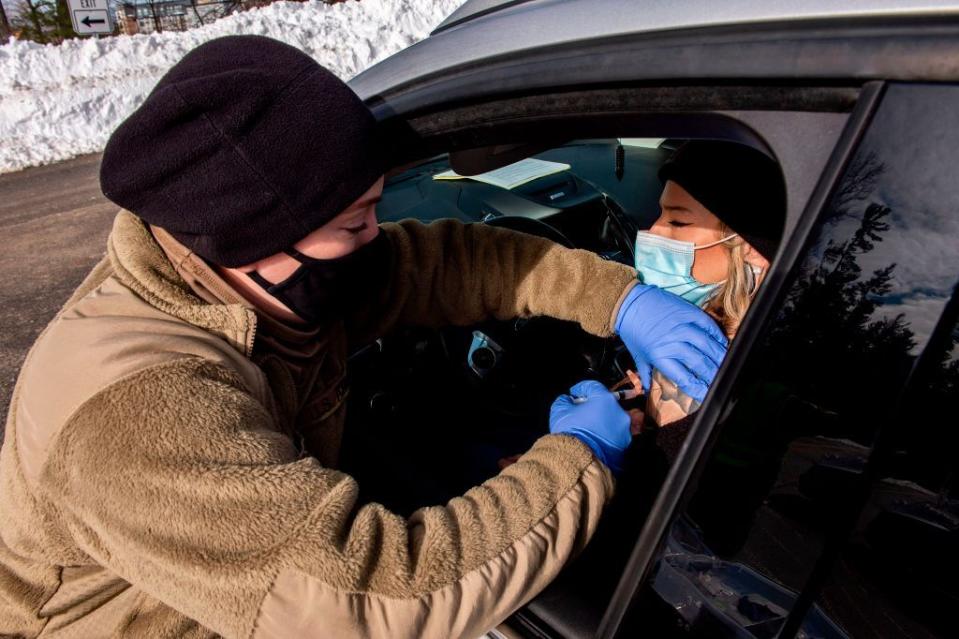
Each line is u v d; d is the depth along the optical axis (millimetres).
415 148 974
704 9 636
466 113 880
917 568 591
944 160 516
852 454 592
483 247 1378
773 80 580
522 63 784
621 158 2158
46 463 738
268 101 771
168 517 683
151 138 758
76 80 10156
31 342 4141
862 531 602
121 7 15953
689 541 657
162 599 728
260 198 793
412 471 1229
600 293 1282
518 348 1616
